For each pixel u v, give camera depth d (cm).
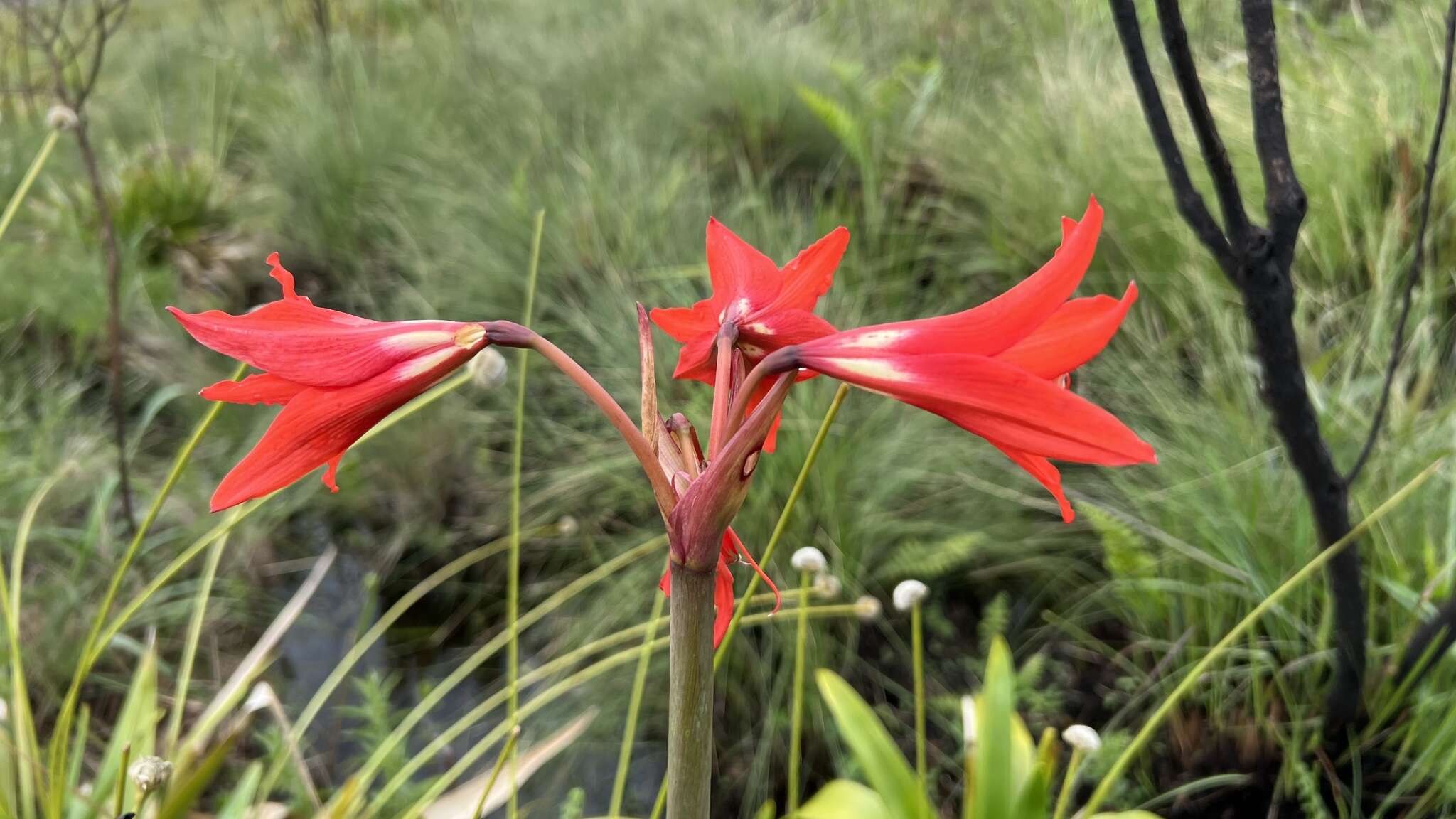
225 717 297
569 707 309
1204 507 279
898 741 285
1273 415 182
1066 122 459
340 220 535
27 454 363
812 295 104
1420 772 234
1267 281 165
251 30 831
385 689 310
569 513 365
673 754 91
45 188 552
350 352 90
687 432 91
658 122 551
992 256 436
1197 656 272
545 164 509
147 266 525
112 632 199
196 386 420
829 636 308
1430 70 391
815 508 315
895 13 684
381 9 882
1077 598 324
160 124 658
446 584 371
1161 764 265
